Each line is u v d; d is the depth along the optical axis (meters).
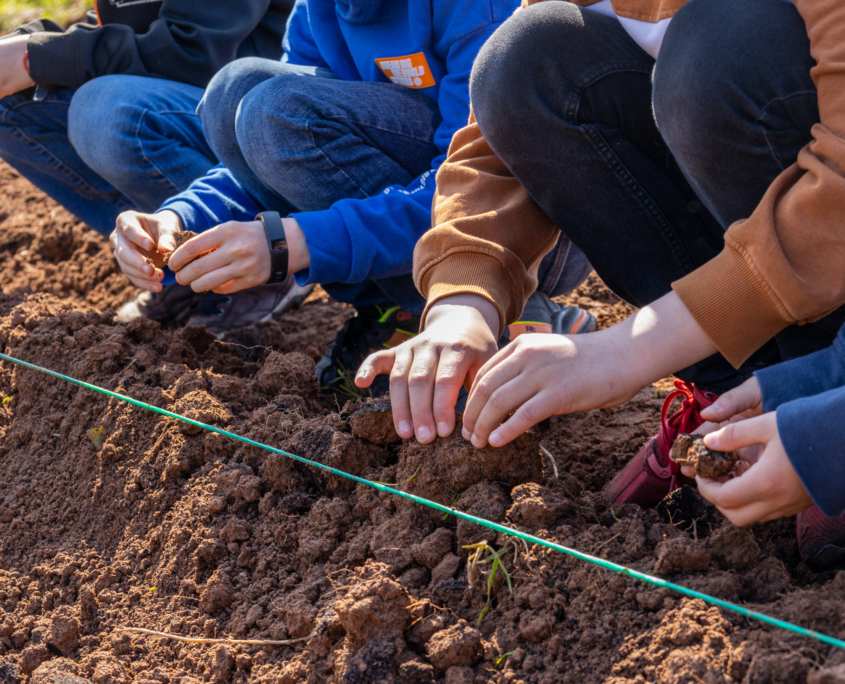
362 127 1.99
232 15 2.62
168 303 2.58
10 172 3.93
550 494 1.31
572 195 1.54
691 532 1.26
